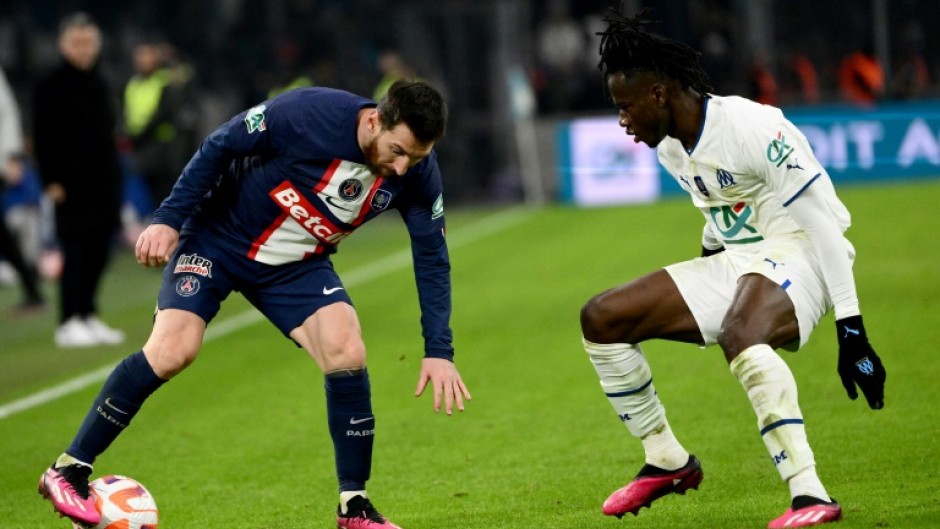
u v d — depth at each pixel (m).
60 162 35.62
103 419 16.50
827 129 65.62
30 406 27.81
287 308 17.03
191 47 74.75
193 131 54.28
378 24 73.88
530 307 37.97
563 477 19.89
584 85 72.31
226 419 25.67
